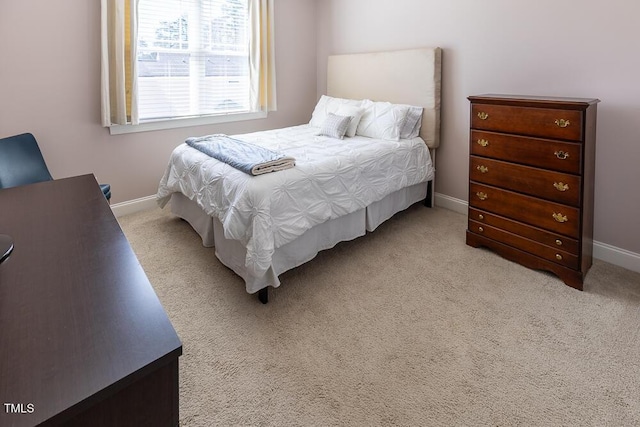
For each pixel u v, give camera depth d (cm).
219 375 161
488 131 249
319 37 441
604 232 251
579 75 246
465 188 337
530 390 152
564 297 214
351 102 368
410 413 142
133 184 343
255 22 377
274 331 189
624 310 200
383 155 285
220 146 269
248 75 394
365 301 214
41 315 76
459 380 157
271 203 205
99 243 108
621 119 231
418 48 338
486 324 192
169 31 338
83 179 175
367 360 169
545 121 218
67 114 297
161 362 66
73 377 61
